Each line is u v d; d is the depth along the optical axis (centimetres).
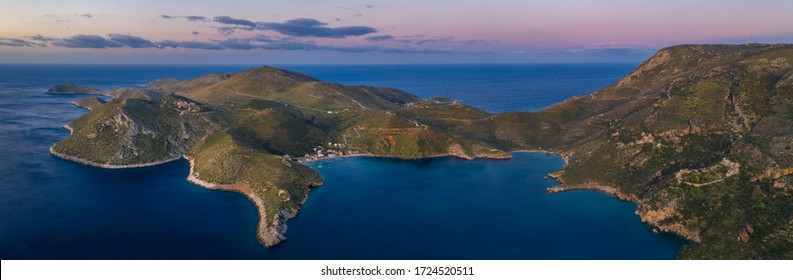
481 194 19850
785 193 14288
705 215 14988
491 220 16700
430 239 15050
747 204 14588
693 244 13975
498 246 14500
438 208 18038
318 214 17325
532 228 15925
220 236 15088
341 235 15350
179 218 16638
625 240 14862
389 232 15600
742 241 13225
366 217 17025
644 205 16950
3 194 19050
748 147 16888
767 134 16975
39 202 18200
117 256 13638
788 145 15588
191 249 14138
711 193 15612
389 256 13788
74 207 17712
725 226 14150
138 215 16912
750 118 19425
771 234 13038
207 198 18975
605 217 16912
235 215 16975
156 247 14262
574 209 17800
